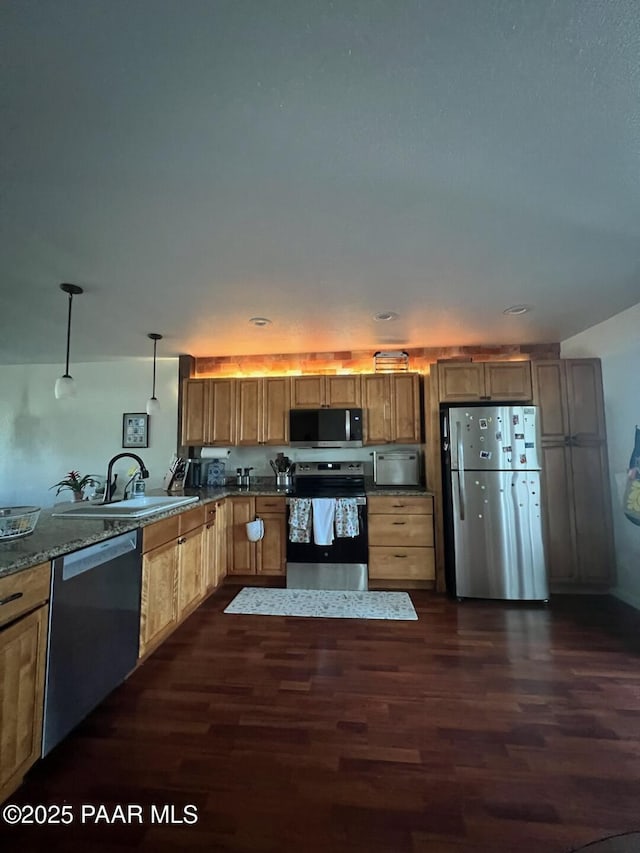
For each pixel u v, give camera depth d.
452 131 1.32
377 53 1.06
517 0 0.94
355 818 1.33
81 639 1.73
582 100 1.21
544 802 1.39
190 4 0.93
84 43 1.02
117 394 4.72
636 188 1.63
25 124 1.26
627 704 1.93
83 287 2.54
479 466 3.45
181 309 2.95
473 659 2.38
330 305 2.91
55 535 1.83
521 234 1.99
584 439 3.54
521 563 3.35
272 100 1.19
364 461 4.32
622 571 3.37
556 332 3.70
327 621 2.93
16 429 4.80
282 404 4.13
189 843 1.25
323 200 1.68
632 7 0.95
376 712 1.89
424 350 4.21
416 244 2.07
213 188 1.59
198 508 3.08
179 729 1.78
